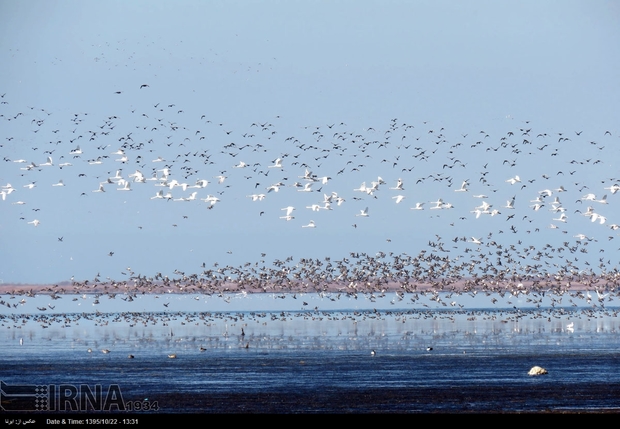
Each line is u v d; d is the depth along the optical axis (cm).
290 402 6072
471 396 6253
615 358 8569
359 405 5944
